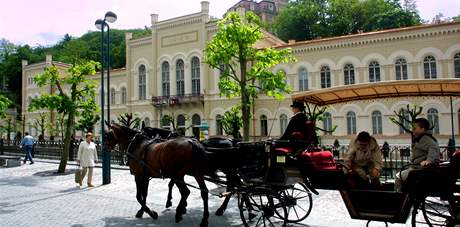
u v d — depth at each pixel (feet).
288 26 213.25
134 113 157.28
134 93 158.10
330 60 113.80
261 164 30.68
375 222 32.58
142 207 35.04
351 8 196.54
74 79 73.77
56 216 35.60
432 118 99.40
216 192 36.40
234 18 60.18
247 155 31.53
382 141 104.47
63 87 181.78
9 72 285.02
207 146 35.50
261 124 125.49
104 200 44.27
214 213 36.91
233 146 34.09
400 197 25.08
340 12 198.80
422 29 100.94
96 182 61.05
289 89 62.54
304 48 117.70
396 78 104.88
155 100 148.66
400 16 185.57
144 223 32.76
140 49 157.89
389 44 105.81
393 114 103.50
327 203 41.39
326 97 37.70
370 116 106.93
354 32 195.00
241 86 59.31
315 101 38.88
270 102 123.54
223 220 33.81
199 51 139.64
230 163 32.73
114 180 63.00
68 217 35.17
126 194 48.75
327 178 27.43
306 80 117.91
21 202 43.09
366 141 29.68
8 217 35.17
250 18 61.05
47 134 187.62
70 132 76.13
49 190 52.60
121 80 167.63
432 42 100.17
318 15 206.08
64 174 72.38
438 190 24.95
